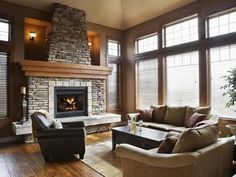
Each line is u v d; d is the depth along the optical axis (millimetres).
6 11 4957
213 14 4656
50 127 3764
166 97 5840
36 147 4441
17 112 5023
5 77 4965
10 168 3244
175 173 1813
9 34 5031
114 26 7000
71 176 2938
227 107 4262
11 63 4977
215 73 4680
